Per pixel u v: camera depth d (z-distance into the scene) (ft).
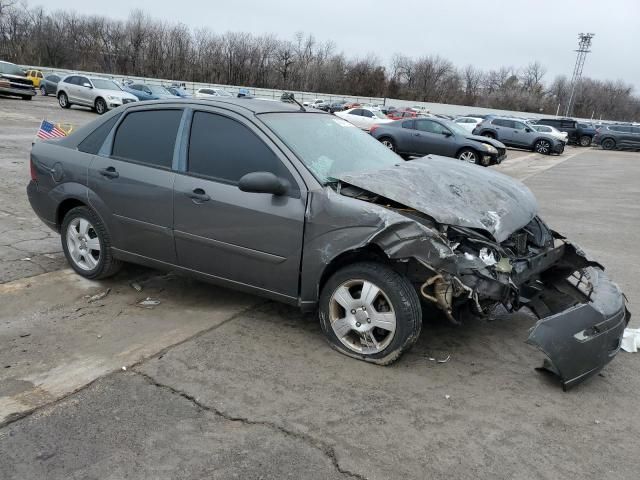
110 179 14.75
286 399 10.46
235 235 12.80
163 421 9.65
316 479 8.34
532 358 12.57
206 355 12.06
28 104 83.92
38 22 226.17
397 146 65.05
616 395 11.22
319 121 14.87
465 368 11.97
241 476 8.34
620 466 8.97
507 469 8.75
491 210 12.39
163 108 14.43
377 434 9.49
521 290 13.88
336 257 11.75
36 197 16.58
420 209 11.32
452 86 309.22
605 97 360.07
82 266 16.11
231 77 248.93
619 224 30.25
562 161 78.18
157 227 14.05
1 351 11.95
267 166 12.57
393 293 11.30
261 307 14.79
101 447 8.91
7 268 16.66
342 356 12.24
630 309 16.34
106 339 12.67
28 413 9.72
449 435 9.56
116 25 238.48
